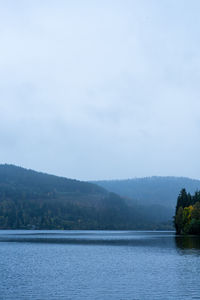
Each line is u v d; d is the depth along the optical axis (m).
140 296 40.97
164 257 77.00
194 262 67.75
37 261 74.25
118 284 47.50
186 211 183.25
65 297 40.75
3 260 76.06
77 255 86.81
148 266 64.19
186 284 47.00
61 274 56.22
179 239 145.12
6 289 44.81
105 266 65.62
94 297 40.66
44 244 129.00
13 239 166.88
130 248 106.44
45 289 44.78
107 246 117.00
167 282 48.38
